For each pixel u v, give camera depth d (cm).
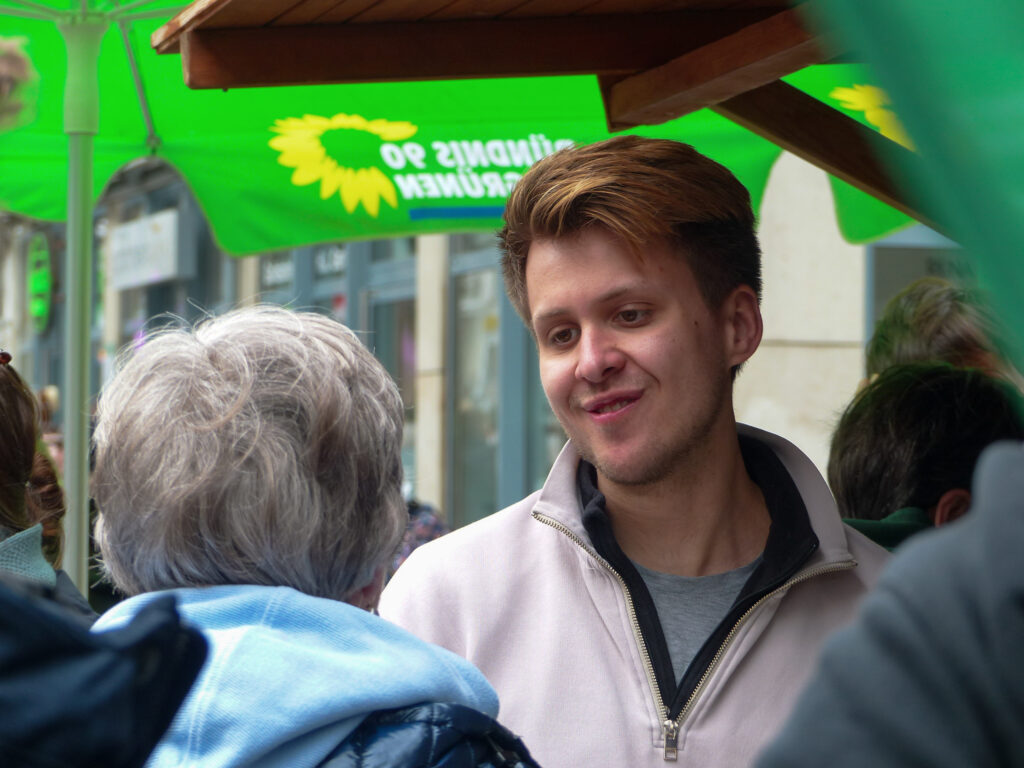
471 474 997
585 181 159
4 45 328
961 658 52
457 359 1016
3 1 298
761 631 164
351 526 122
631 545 175
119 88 346
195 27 182
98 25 307
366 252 1164
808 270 686
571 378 167
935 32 37
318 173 358
